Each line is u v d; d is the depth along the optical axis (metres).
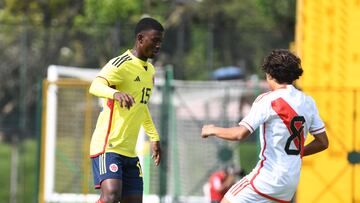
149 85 28.61
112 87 28.00
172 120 50.12
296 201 39.06
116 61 27.97
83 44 69.56
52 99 48.91
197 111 51.75
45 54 70.31
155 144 29.55
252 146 63.69
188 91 52.56
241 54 72.38
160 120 45.16
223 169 45.78
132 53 28.38
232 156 48.16
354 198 38.41
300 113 25.73
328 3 39.19
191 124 51.31
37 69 70.81
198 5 89.00
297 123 25.66
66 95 51.28
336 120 38.62
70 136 51.09
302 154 26.05
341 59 39.03
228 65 72.25
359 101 38.31
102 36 68.69
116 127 28.11
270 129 25.64
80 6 86.19
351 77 38.88
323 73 39.22
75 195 49.41
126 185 28.77
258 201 25.81
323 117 38.75
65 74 52.47
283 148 25.61
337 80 39.06
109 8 82.25
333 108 38.62
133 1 83.00
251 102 50.50
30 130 73.12
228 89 48.69
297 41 39.88
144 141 45.03
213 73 71.38
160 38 28.28
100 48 69.00
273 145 25.59
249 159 63.19
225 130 25.50
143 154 45.00
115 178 28.00
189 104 52.22
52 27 69.50
